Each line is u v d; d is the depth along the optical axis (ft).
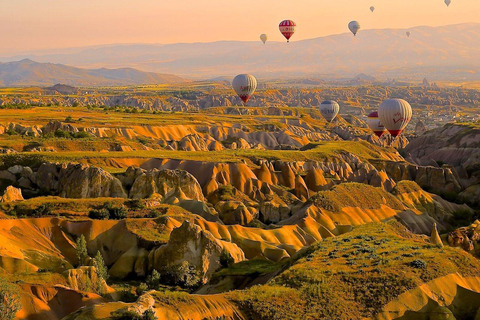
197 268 244.63
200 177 412.16
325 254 219.82
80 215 284.20
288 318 169.48
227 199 376.68
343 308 176.55
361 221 361.30
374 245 230.07
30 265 222.69
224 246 255.29
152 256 251.60
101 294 209.15
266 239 291.79
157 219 280.10
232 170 419.54
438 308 182.09
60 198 305.32
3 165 398.21
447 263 205.87
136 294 222.28
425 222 399.85
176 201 339.16
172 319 162.81
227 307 171.73
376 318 176.04
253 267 239.91
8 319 169.99
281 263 245.45
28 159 406.21
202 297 173.78
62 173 368.48
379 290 185.06
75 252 260.42
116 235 270.67
